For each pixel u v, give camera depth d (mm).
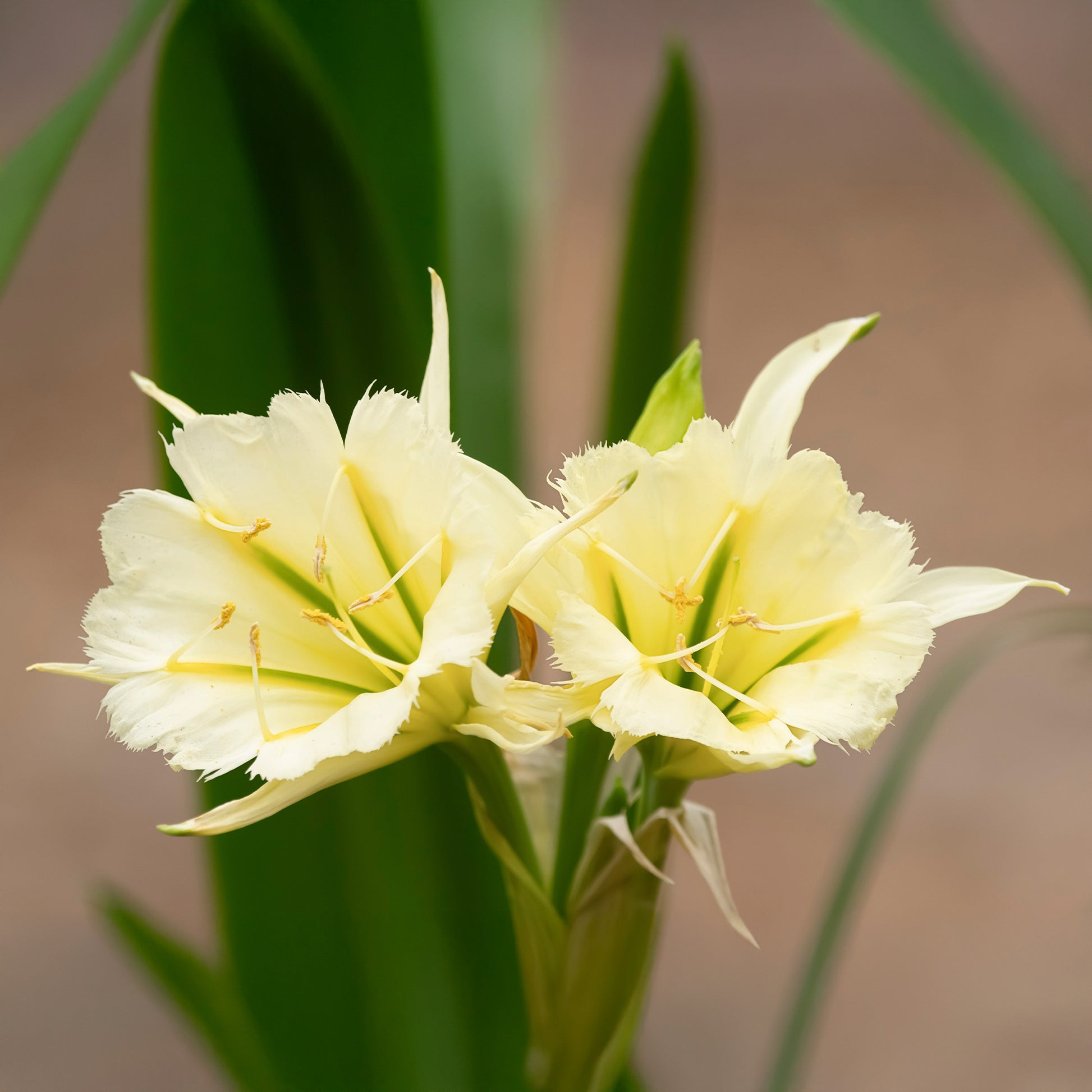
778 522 948
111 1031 2264
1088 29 5961
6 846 2607
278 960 1065
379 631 957
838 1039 2213
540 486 1196
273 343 1045
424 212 1062
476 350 1120
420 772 1067
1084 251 1023
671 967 2389
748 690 950
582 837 981
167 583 945
